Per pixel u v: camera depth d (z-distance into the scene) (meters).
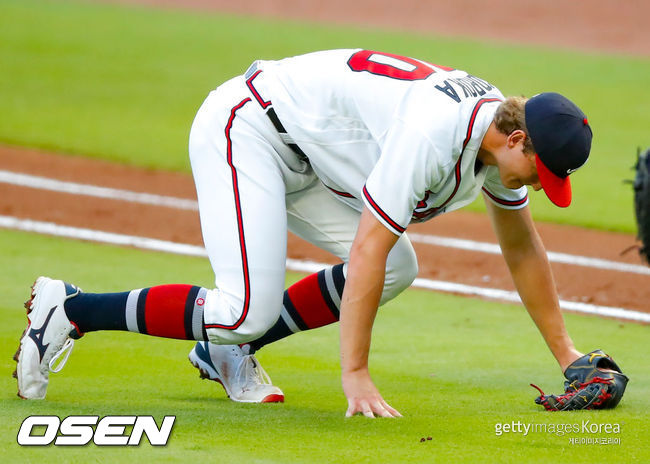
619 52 59.22
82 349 15.34
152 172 32.25
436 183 10.90
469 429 10.98
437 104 10.71
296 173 12.32
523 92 46.75
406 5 72.50
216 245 11.75
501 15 69.75
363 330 11.20
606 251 25.02
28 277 19.97
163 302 11.76
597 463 9.83
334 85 11.48
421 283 21.66
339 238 12.79
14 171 31.31
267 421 11.30
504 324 18.25
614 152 36.50
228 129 11.92
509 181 11.12
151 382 13.64
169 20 62.41
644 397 13.11
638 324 18.77
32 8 62.28
